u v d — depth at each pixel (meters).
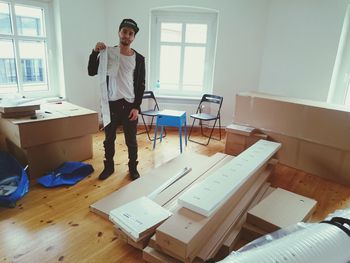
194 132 4.46
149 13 4.20
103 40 4.24
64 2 3.62
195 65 4.63
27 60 3.62
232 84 4.41
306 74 3.88
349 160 2.75
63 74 3.85
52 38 3.79
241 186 1.98
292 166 3.16
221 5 4.10
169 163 2.78
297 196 2.10
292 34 3.89
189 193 1.73
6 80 3.49
